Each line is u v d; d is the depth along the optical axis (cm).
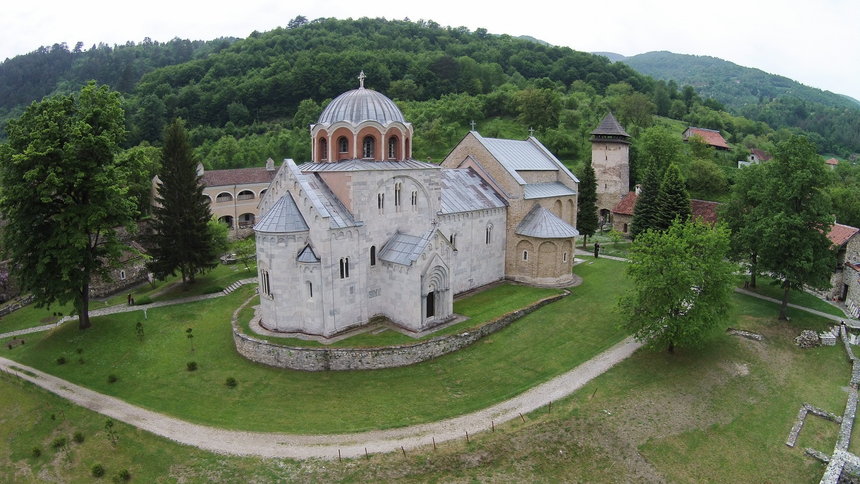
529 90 16450
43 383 4519
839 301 6562
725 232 5025
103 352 5091
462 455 3509
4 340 5519
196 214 6794
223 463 3431
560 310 5931
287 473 3331
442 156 14588
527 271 6825
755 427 4150
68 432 3834
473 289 6494
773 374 4856
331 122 5078
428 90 19650
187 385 4431
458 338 4988
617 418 4022
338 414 3988
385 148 5175
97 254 5528
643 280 4809
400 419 3925
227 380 4416
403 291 5084
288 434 3734
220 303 6394
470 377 4547
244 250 7838
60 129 4938
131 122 16425
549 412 4022
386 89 19175
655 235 4922
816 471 3731
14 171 4953
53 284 5194
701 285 4778
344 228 4812
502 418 3938
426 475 3350
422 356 4750
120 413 4025
